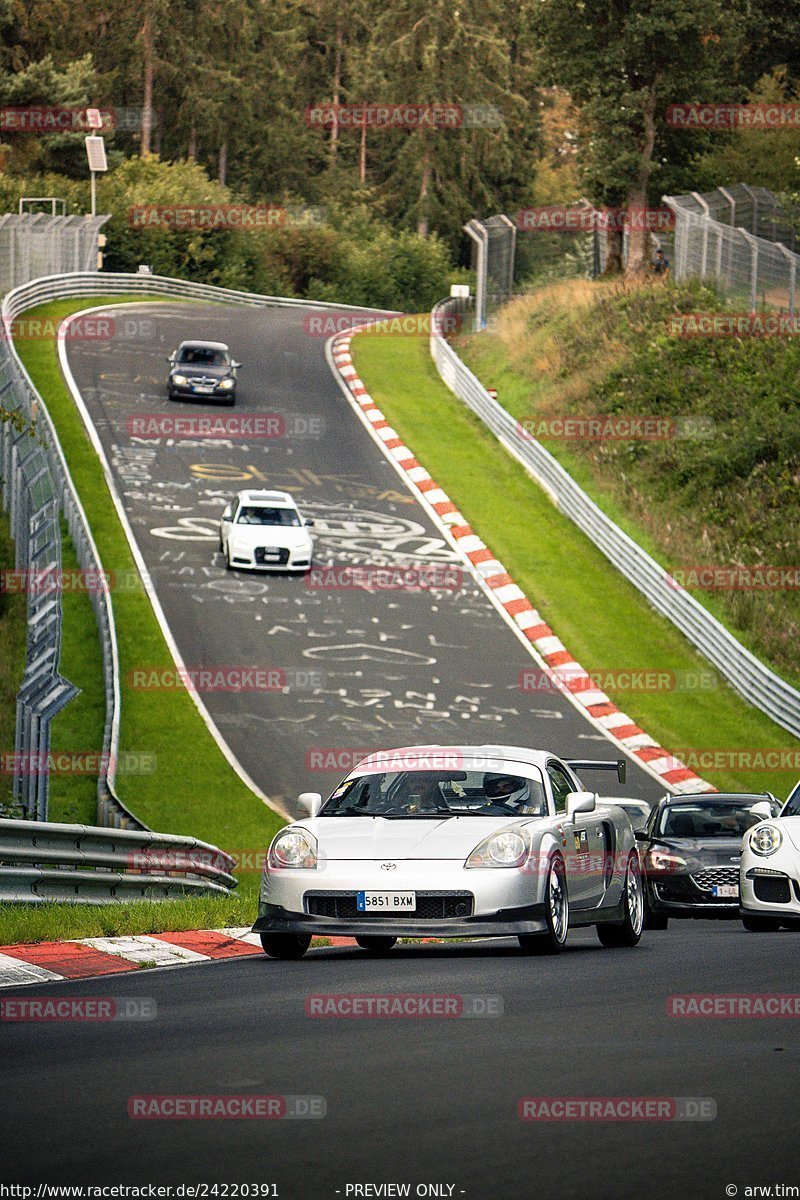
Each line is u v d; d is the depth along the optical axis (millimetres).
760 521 143750
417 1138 18906
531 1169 17500
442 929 40094
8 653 105938
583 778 101312
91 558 118688
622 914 47500
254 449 169500
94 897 52250
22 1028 27422
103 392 183625
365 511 154000
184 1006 30328
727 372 170750
